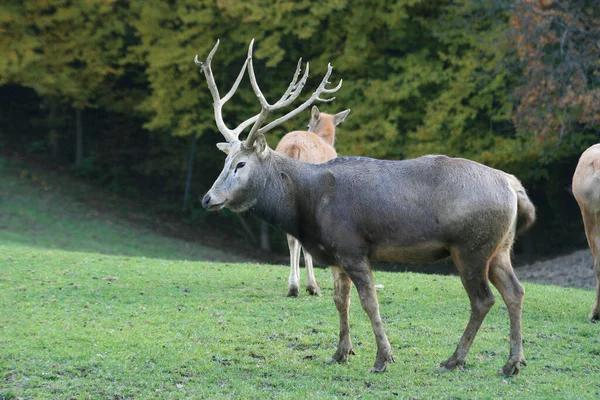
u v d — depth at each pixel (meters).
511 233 13.26
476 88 40.81
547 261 40.31
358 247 13.19
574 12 37.44
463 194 12.74
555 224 48.84
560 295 20.62
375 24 42.19
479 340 15.57
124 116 55.88
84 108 54.25
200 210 50.25
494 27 40.44
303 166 13.84
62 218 43.91
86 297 19.08
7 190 46.28
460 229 12.75
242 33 43.62
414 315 17.61
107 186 52.38
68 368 13.37
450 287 20.81
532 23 36.56
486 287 13.10
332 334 15.88
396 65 42.12
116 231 43.69
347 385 12.86
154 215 49.53
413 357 14.44
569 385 12.99
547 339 15.83
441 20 41.44
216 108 14.70
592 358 14.69
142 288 20.39
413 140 41.88
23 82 45.84
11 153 53.16
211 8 43.50
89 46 46.12
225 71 46.47
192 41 44.38
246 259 43.50
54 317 16.80
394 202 13.00
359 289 13.28
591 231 17.91
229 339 15.38
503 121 42.19
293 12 42.97
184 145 53.09
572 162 46.09
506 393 12.46
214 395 12.32
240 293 19.86
